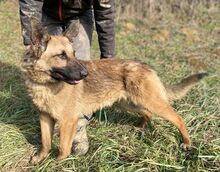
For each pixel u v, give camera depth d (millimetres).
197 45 4297
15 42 4055
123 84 2496
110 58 2607
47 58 2176
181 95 2566
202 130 2566
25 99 2996
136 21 5020
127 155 2348
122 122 2742
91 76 2461
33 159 2365
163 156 2312
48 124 2387
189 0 5277
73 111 2350
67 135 2336
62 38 2232
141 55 4004
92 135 2578
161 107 2443
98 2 2494
